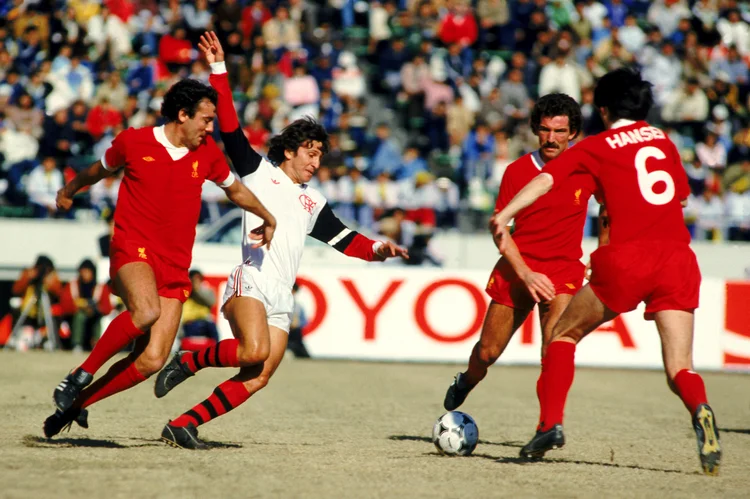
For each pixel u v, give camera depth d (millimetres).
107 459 18094
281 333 20297
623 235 18062
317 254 51531
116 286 19656
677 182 18359
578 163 18297
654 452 22781
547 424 18250
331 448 21344
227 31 65875
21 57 66125
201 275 46812
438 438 20828
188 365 20250
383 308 48750
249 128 60031
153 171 19422
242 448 20625
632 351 48938
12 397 29703
